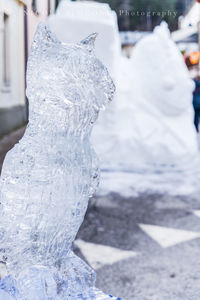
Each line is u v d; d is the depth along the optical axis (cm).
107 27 462
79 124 122
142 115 550
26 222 119
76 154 123
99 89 119
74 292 129
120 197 419
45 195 118
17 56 193
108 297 133
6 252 124
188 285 243
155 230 333
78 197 124
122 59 577
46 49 118
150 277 253
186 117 563
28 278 122
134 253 289
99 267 267
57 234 124
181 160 545
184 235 321
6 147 171
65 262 132
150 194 428
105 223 350
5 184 119
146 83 544
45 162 118
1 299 124
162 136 545
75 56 115
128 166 525
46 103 118
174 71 528
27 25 187
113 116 531
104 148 538
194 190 440
